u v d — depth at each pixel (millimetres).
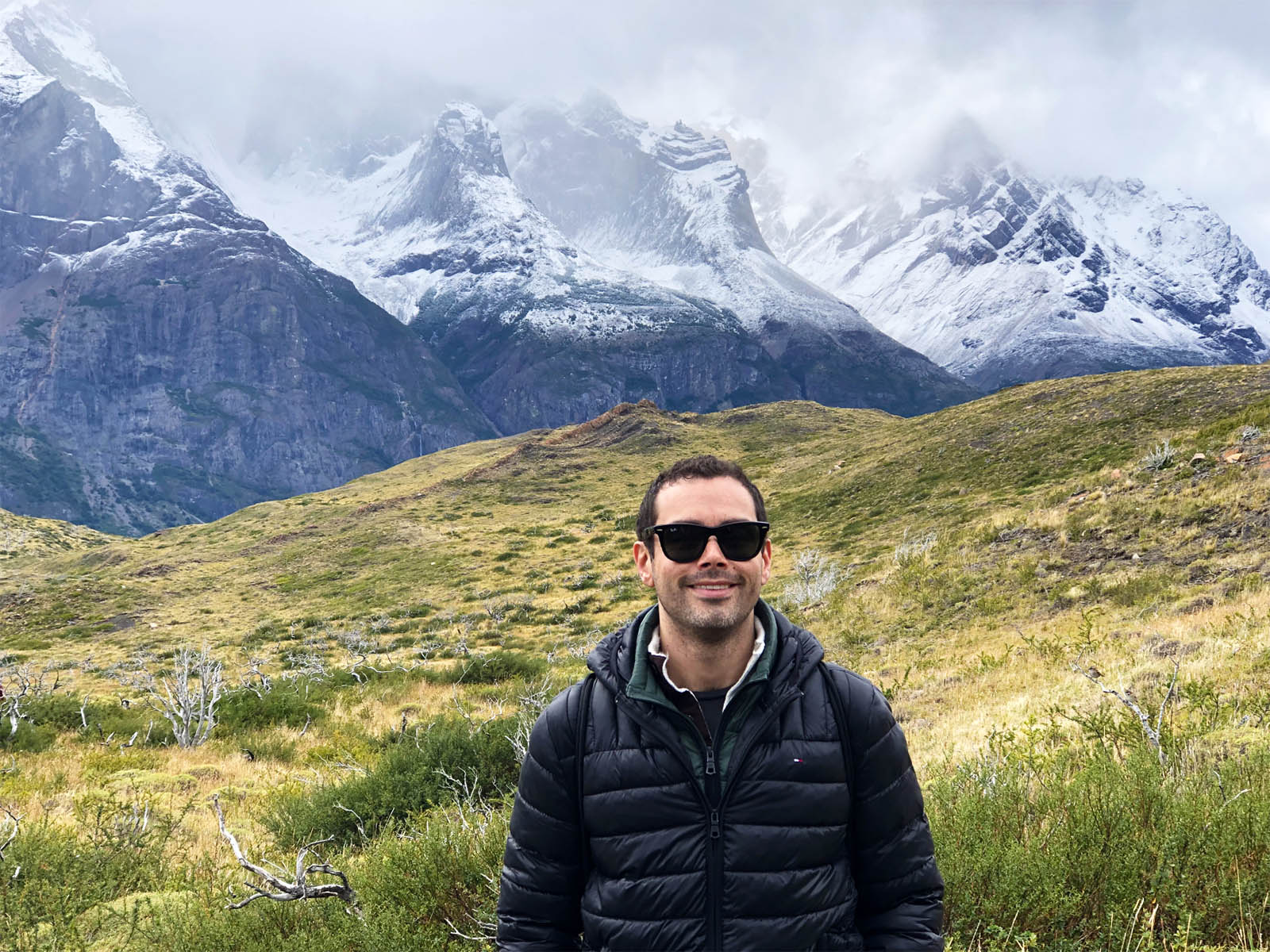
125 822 7215
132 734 17672
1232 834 3451
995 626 17766
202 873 5621
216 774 13016
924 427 56656
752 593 2115
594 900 2133
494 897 3996
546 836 2213
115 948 4562
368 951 3732
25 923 4879
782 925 2023
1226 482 21141
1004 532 24047
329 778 10734
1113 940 3143
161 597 52906
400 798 8289
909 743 10219
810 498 49469
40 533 89938
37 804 10164
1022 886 3389
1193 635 12031
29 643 44500
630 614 37344
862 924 2223
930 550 25484
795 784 2066
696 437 81812
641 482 71000
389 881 4250
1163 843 3443
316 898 4086
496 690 21203
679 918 2043
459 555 54906
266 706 19203
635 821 2086
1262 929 3127
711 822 2061
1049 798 4238
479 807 6418
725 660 2143
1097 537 21125
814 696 2152
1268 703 6973
